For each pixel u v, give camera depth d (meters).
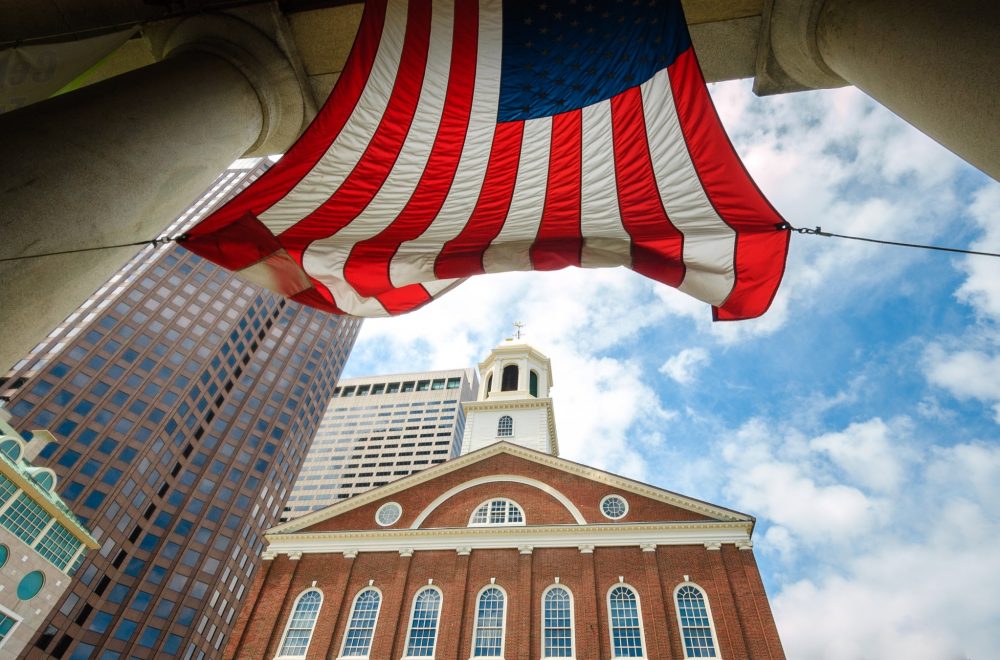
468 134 6.52
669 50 6.01
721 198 6.36
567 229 7.11
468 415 44.78
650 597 26.55
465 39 6.14
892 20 4.41
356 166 6.45
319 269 6.83
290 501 138.75
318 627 27.48
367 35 6.05
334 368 113.06
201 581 72.88
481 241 7.29
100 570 64.31
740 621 25.31
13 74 5.28
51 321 3.79
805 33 5.97
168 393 79.19
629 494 31.44
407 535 30.89
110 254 4.24
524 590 27.64
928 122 4.23
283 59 6.45
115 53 6.78
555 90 6.32
